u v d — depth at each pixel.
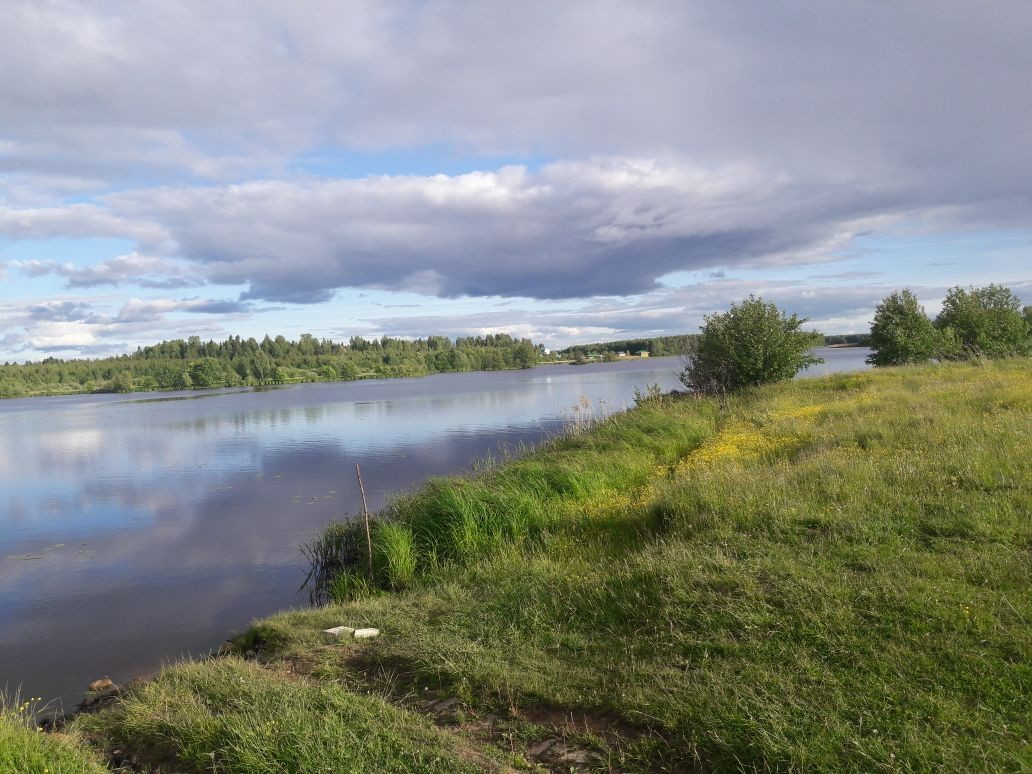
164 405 68.69
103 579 11.50
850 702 4.24
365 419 39.50
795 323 25.25
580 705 4.82
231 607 9.90
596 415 21.64
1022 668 4.28
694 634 5.46
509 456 17.41
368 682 5.60
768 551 6.76
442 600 7.48
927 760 3.63
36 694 7.24
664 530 8.91
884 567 5.97
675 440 15.75
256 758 4.32
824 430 13.43
